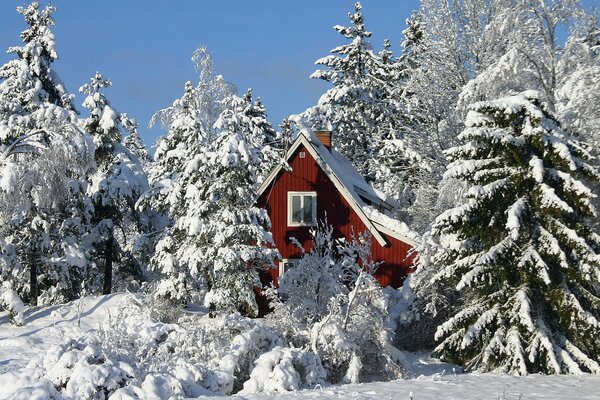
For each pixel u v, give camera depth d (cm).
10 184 2891
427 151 3678
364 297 2125
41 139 3123
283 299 2502
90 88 3831
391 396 1443
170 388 1498
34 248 3284
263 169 3431
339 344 1980
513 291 2128
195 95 3416
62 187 3045
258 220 3133
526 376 1959
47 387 1392
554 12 2930
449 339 2184
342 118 5103
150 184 3609
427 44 3625
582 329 2047
